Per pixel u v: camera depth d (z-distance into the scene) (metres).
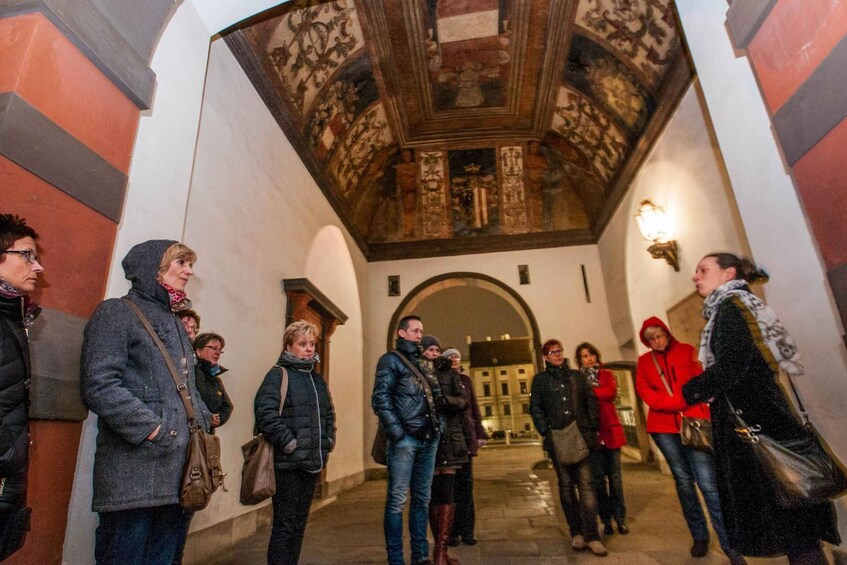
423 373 2.91
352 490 7.23
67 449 1.80
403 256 10.20
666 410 3.08
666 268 6.28
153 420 1.59
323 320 6.86
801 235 2.48
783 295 2.68
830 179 2.03
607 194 8.61
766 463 1.66
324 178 7.21
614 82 6.81
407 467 2.73
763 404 1.74
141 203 2.31
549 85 7.94
